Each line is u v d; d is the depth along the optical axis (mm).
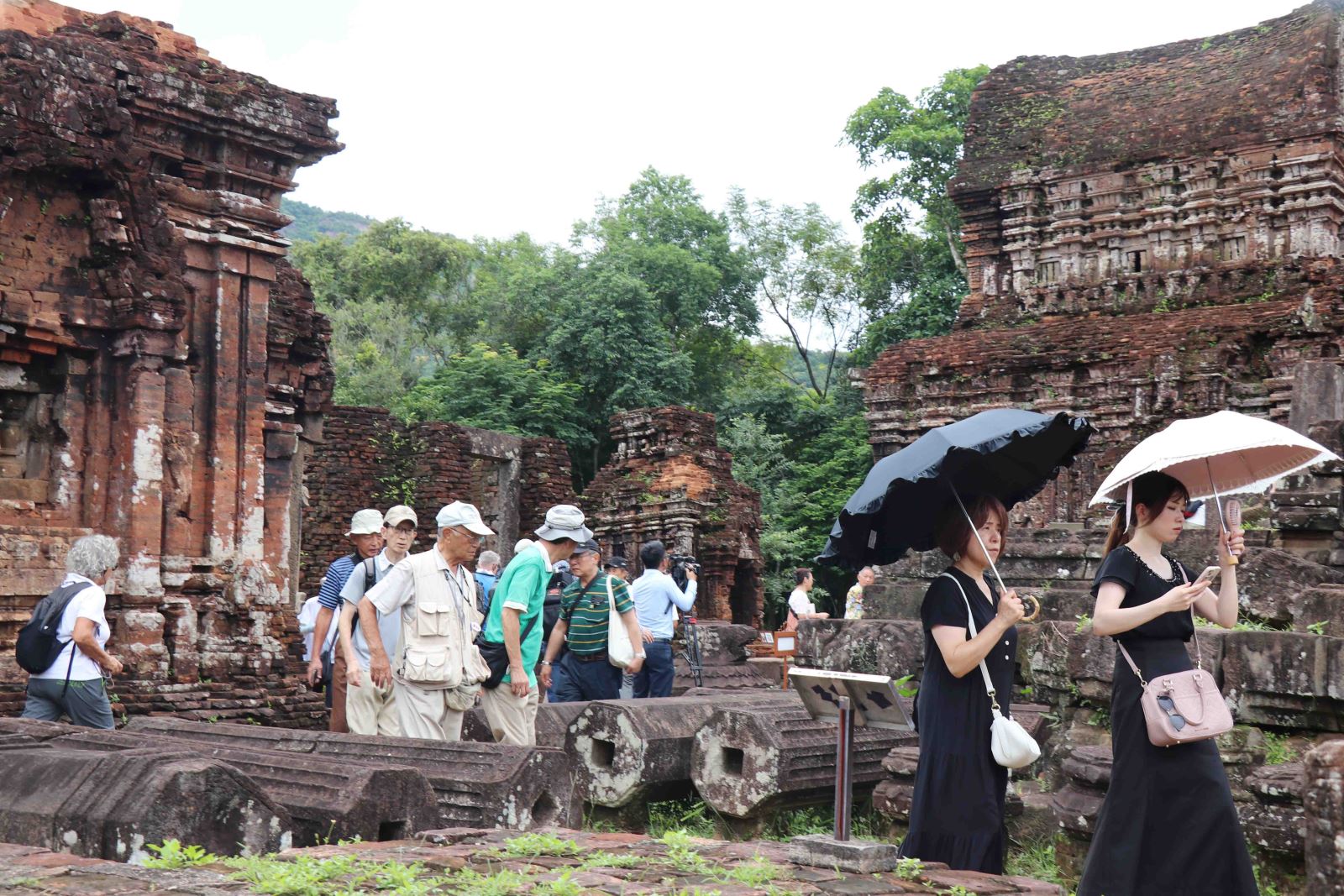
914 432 27000
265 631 13398
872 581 15016
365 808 5590
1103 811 4617
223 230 13477
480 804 6270
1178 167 26844
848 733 4602
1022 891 4230
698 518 28094
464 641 7918
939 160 44031
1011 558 11836
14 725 6555
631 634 10273
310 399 15469
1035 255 28438
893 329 42875
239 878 4199
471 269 54625
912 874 4387
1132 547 4801
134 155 12445
